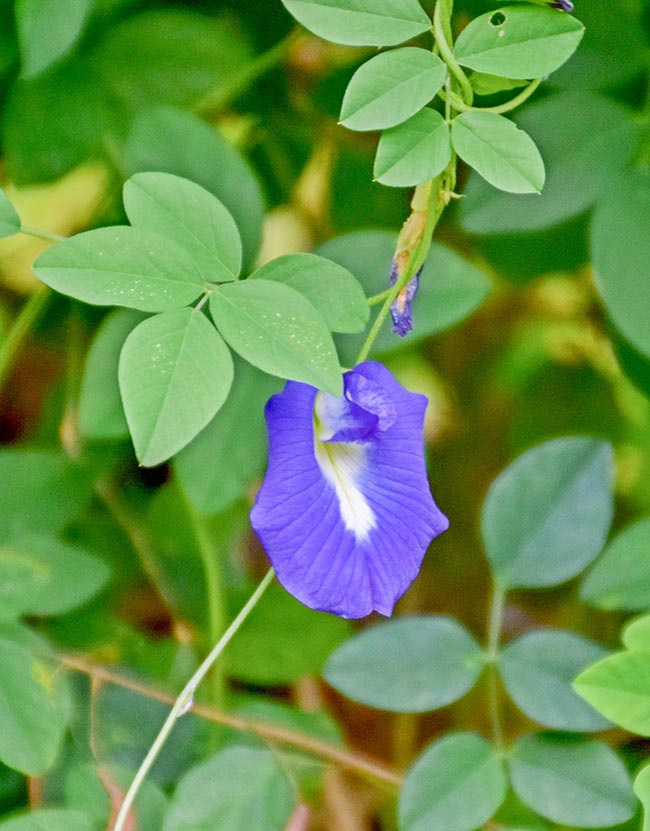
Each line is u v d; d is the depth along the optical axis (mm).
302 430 633
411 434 643
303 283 639
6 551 695
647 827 643
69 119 728
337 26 643
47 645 700
